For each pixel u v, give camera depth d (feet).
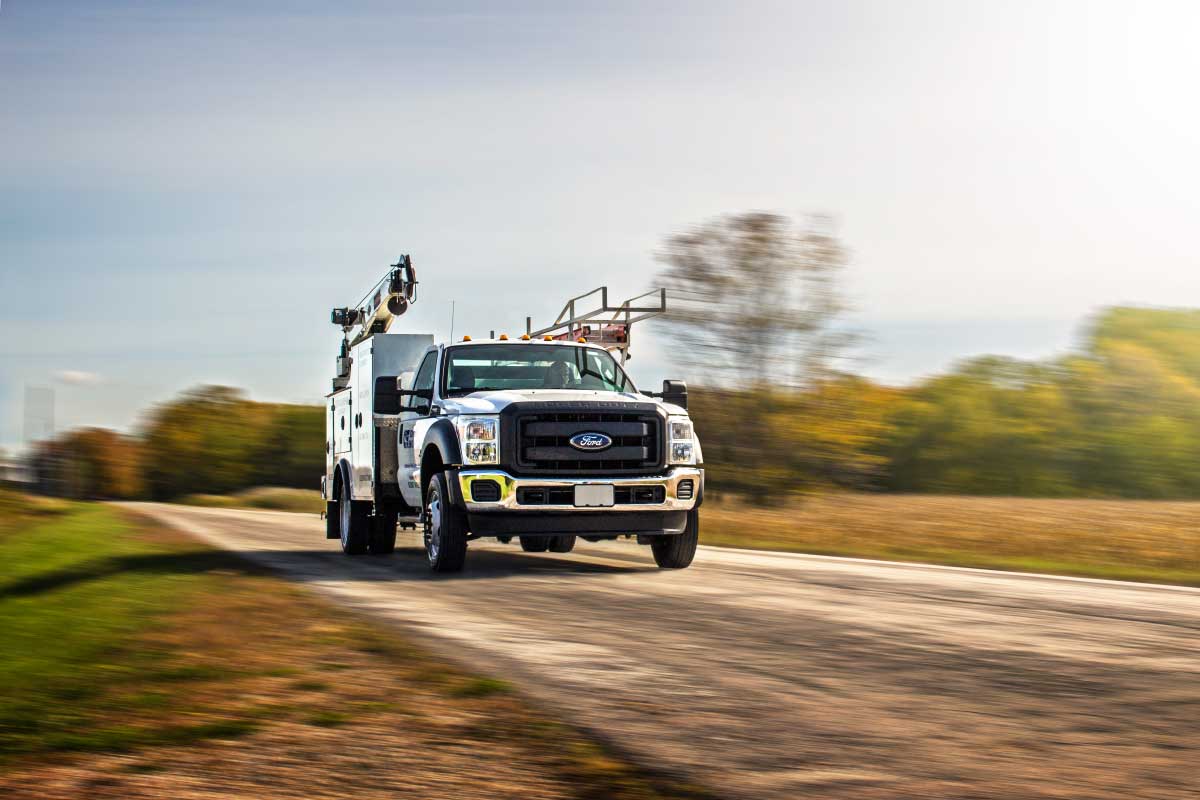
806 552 54.60
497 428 38.78
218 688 18.78
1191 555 59.62
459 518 39.70
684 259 116.06
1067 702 18.11
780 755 14.98
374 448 48.49
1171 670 20.74
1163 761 14.75
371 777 13.79
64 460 354.33
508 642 23.90
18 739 15.42
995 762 14.71
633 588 34.68
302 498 224.94
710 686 19.33
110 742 15.29
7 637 24.26
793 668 20.98
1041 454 249.96
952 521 95.09
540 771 14.11
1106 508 133.28
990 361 253.24
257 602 30.48
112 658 21.61
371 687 18.90
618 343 60.39
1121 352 257.96
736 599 31.58
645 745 15.42
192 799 12.91
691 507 40.29
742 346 115.34
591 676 20.17
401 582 37.11
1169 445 253.44
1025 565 44.86
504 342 45.24
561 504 38.68
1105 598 31.63
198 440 383.45
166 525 86.63
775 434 115.34
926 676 20.20
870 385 121.80
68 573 40.16
